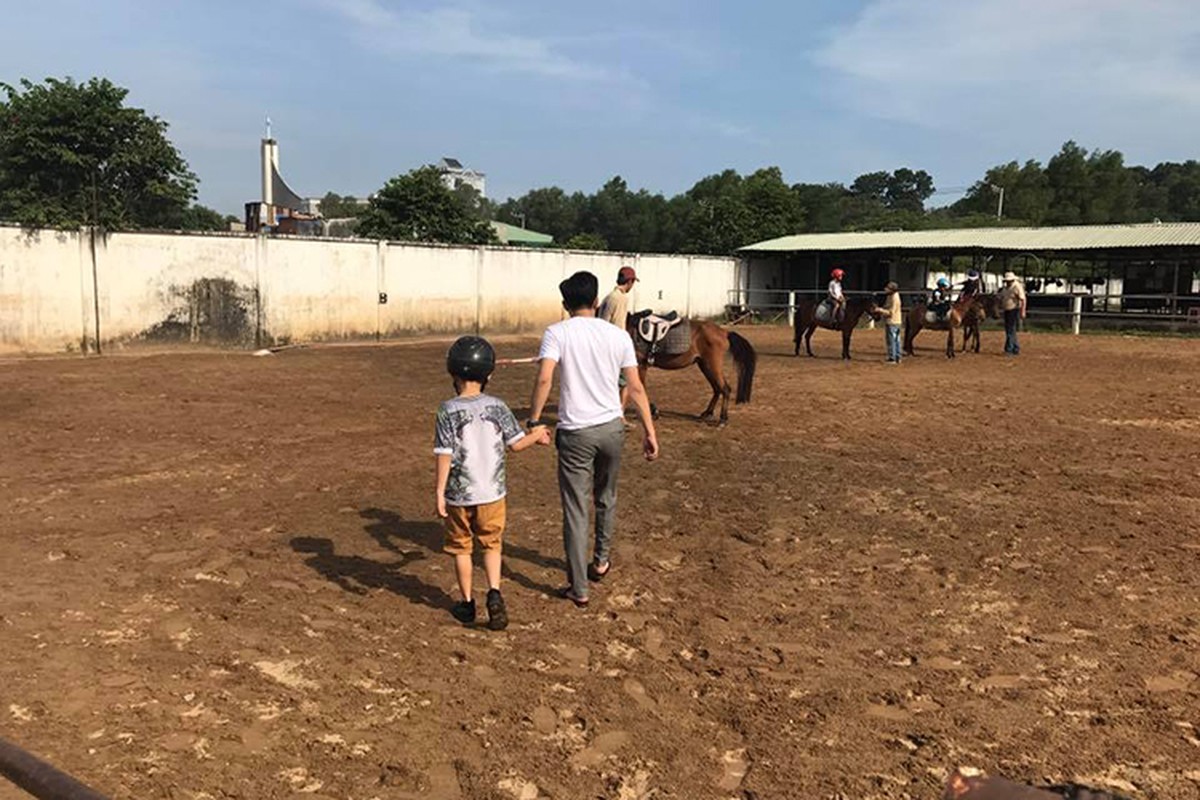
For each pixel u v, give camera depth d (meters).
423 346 23.02
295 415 11.41
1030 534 6.33
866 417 11.51
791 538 6.27
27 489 7.41
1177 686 3.99
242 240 21.33
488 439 4.59
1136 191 82.19
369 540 6.14
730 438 10.04
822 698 3.90
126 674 4.02
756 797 3.13
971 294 21.12
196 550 5.86
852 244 34.56
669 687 4.02
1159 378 15.74
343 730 3.57
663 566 5.70
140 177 30.06
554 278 29.20
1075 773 3.26
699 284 34.81
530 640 4.53
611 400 4.99
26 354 18.28
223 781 3.17
